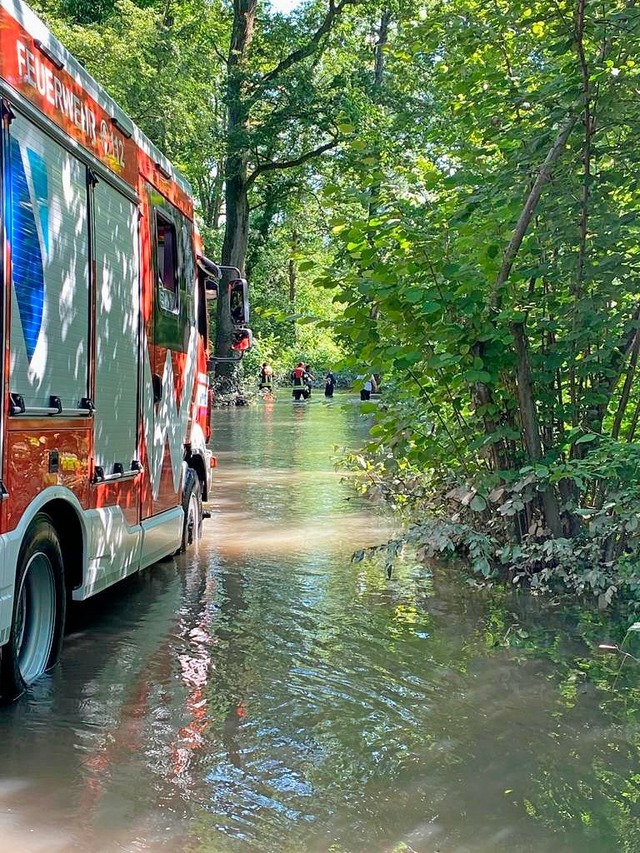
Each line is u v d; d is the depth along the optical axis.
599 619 6.68
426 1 9.05
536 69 8.14
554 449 7.61
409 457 8.42
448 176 7.71
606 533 7.01
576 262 7.36
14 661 4.80
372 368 7.78
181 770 4.05
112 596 7.30
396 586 7.70
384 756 4.25
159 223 7.77
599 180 7.42
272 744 4.36
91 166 5.81
